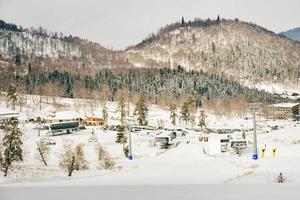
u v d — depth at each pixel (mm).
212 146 90562
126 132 141250
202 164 58344
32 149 96312
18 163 72375
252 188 27719
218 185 31188
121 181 41062
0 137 88875
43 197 25469
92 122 183375
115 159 80438
